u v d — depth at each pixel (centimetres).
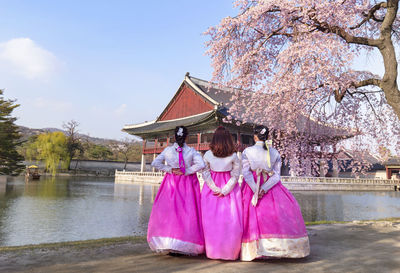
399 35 894
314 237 489
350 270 297
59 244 435
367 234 518
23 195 2266
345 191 3625
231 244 328
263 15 836
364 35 891
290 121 858
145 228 1191
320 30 765
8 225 1192
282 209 342
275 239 329
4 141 3278
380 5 729
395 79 662
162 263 321
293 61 765
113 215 1499
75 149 7300
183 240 334
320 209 1900
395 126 924
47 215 1449
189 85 4269
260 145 361
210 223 341
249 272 285
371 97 934
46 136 6212
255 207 347
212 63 928
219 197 350
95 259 339
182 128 371
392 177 4834
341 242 447
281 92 788
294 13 775
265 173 357
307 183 3400
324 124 922
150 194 2619
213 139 360
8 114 3325
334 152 997
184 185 362
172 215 346
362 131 938
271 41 889
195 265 312
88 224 1257
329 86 728
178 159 362
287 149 963
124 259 340
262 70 859
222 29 862
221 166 355
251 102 934
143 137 5147
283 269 298
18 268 299
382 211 1831
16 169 3562
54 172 6181
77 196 2341
